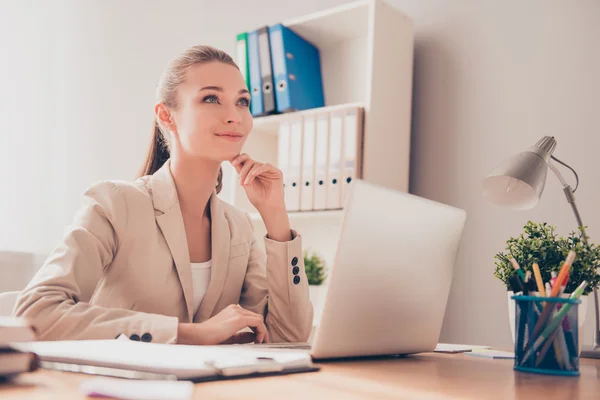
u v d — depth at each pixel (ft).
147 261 4.74
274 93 8.89
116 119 12.49
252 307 5.31
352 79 9.34
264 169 5.01
